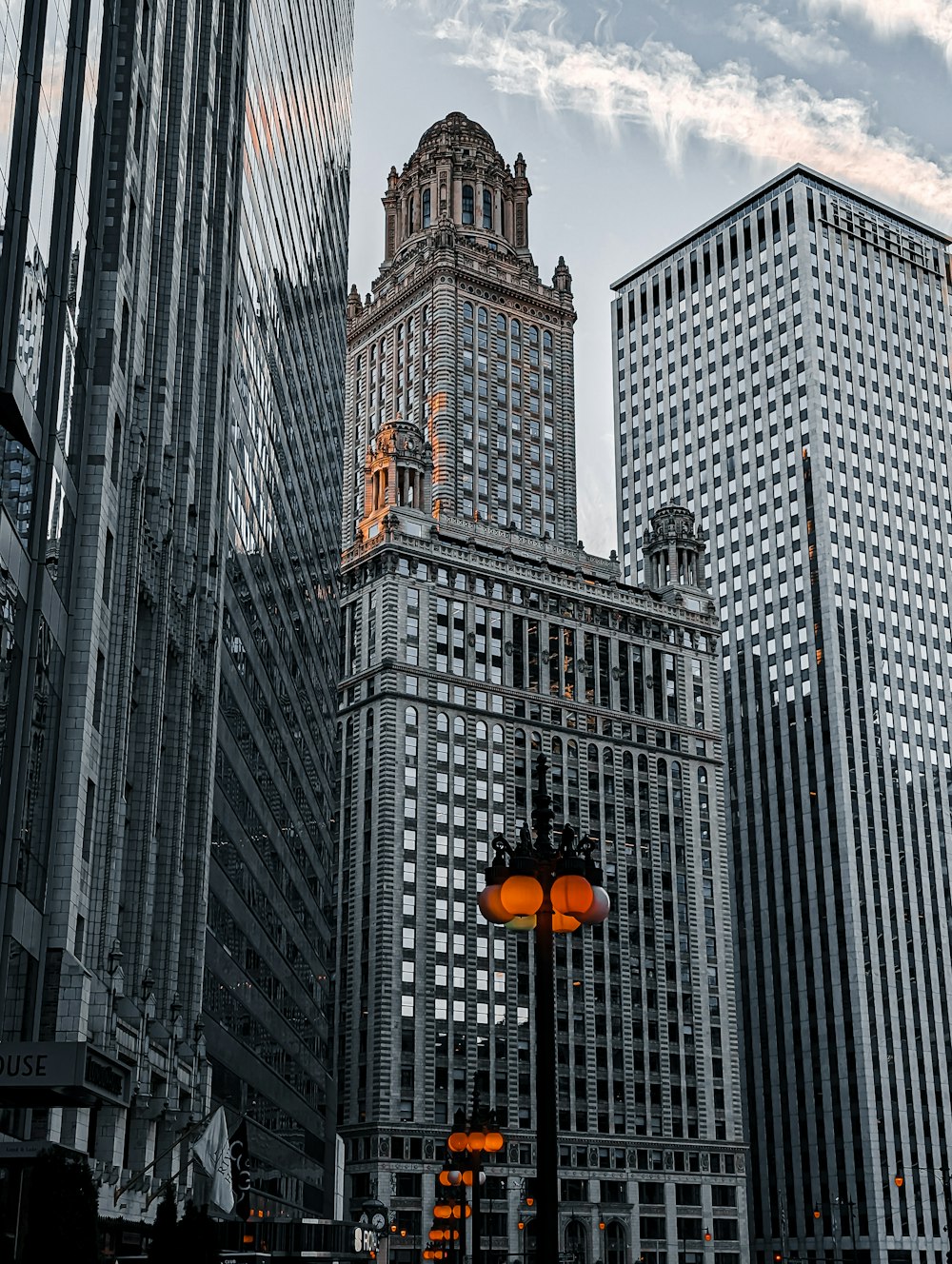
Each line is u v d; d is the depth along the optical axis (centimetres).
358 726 17300
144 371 6538
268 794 10162
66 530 5066
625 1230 16662
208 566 7738
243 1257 6419
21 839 4434
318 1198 13162
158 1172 6328
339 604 16238
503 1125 16150
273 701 10538
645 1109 17312
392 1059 15725
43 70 4522
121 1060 5381
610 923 17750
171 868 6819
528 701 18075
